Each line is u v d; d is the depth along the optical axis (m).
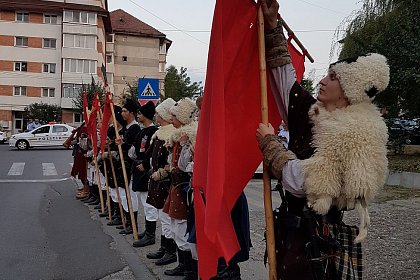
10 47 47.41
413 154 16.38
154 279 5.07
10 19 47.34
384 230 7.14
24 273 5.29
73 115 48.31
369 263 5.40
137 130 7.20
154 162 5.64
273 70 2.89
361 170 2.25
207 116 2.76
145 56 63.41
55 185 13.24
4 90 47.41
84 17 48.19
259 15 2.79
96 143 8.85
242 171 2.85
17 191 11.90
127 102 7.28
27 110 46.09
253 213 8.81
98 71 48.97
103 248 6.38
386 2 14.39
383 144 2.37
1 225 7.80
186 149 4.68
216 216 2.54
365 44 14.70
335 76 2.47
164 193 5.53
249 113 2.89
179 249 5.09
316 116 2.52
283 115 2.89
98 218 8.56
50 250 6.29
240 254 3.79
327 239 2.46
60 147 29.69
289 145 2.73
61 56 48.22
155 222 6.54
